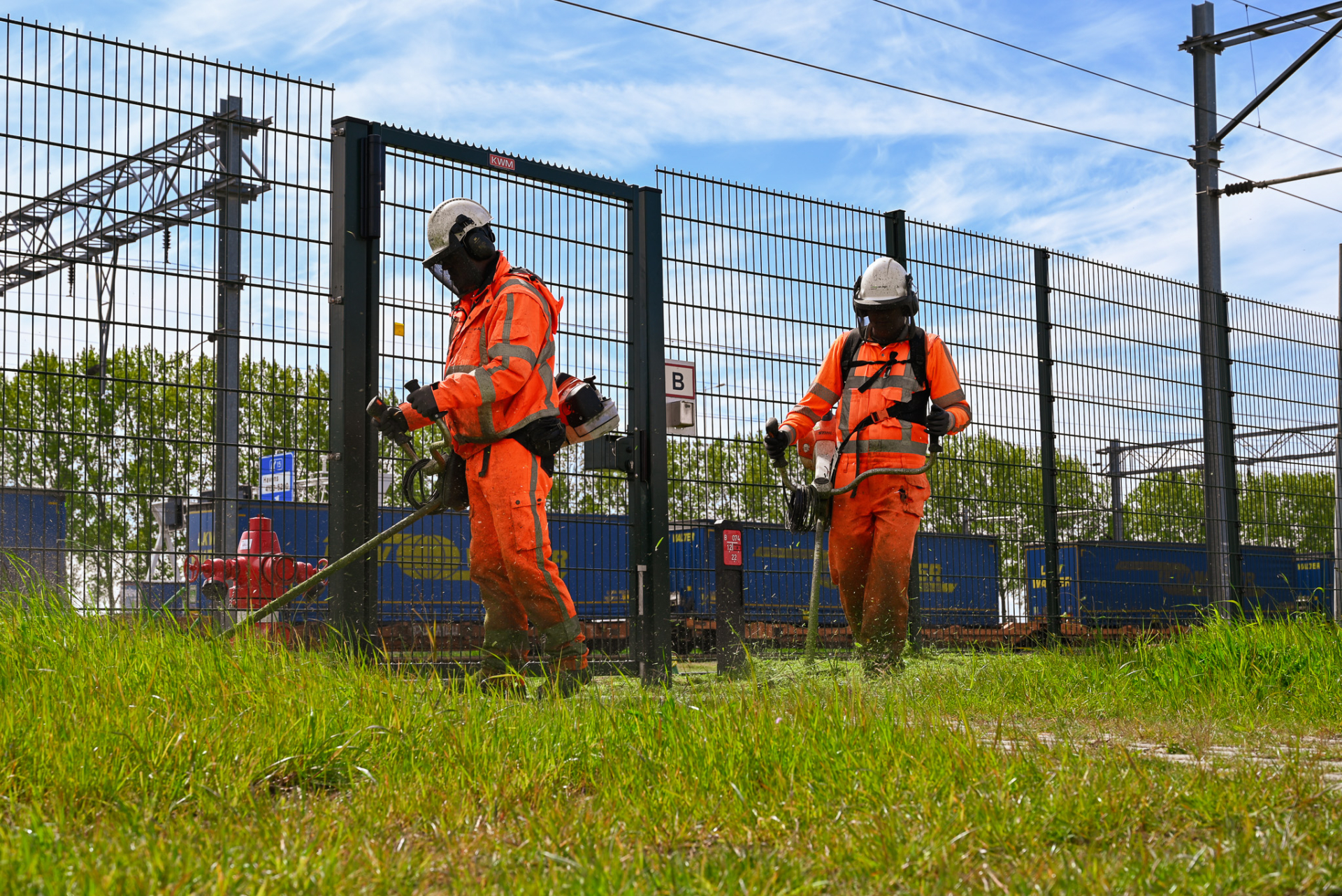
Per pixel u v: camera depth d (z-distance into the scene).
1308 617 7.52
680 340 8.00
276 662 4.57
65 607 5.09
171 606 5.91
